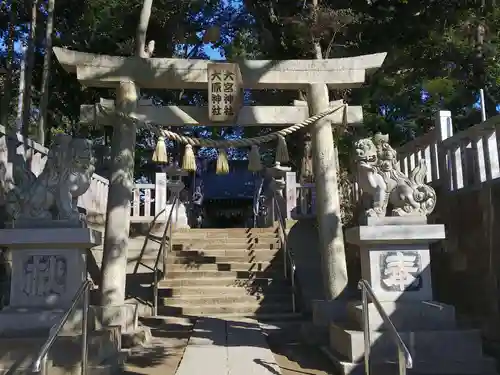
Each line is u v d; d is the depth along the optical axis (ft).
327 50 44.34
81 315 20.44
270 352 22.98
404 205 22.77
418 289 22.20
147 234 42.09
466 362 20.11
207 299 34.96
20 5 52.75
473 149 27.55
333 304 26.81
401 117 60.44
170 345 25.53
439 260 30.55
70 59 27.99
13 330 19.76
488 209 24.81
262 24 49.08
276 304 34.81
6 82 48.08
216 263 40.27
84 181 21.80
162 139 28.32
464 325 24.39
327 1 45.19
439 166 31.14
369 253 22.48
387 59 45.62
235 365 20.74
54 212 21.61
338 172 40.81
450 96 52.70
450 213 29.22
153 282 36.94
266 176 55.98
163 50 58.13
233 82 28.02
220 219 105.50
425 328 21.08
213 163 102.27
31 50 43.52
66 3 55.52
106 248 26.94
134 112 28.25
